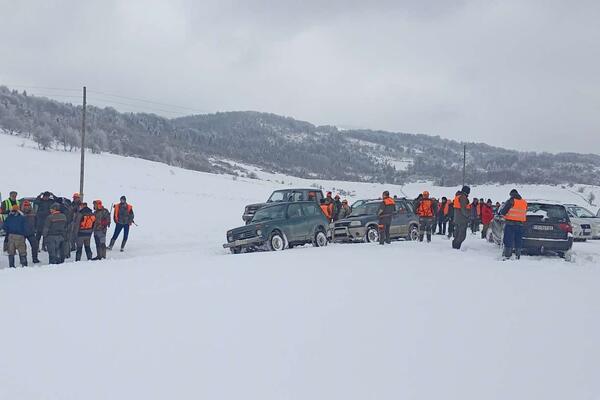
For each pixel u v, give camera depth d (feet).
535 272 37.68
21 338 20.11
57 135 363.97
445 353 18.90
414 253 47.32
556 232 48.67
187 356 18.28
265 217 58.18
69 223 54.08
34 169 207.62
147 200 132.87
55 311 24.09
